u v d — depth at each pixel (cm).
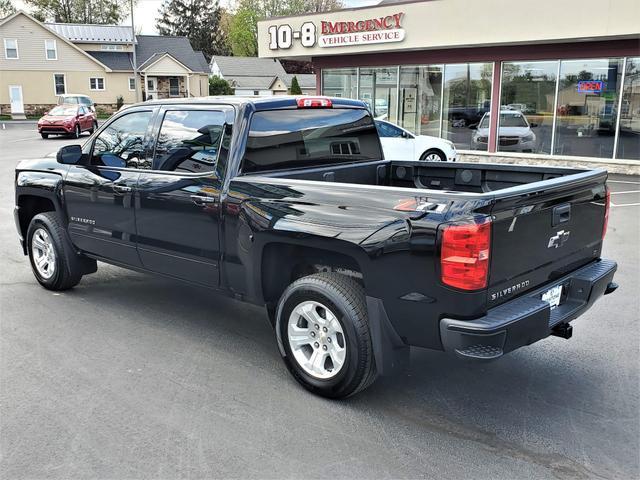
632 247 795
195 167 452
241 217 414
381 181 540
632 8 1407
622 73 1538
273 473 311
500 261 325
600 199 413
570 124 1647
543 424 360
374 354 358
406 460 323
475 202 310
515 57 1703
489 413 374
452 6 1709
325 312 381
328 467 316
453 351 321
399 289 337
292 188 388
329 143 498
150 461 320
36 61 5003
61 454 326
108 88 5356
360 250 348
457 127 1875
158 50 5781
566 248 383
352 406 381
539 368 438
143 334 502
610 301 582
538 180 460
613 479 306
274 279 423
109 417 365
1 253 770
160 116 484
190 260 462
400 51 1928
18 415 367
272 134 448
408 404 385
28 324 521
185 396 393
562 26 1517
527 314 326
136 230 499
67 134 3017
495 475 310
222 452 329
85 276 671
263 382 415
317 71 2192
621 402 387
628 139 1563
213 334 503
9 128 3850
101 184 521
